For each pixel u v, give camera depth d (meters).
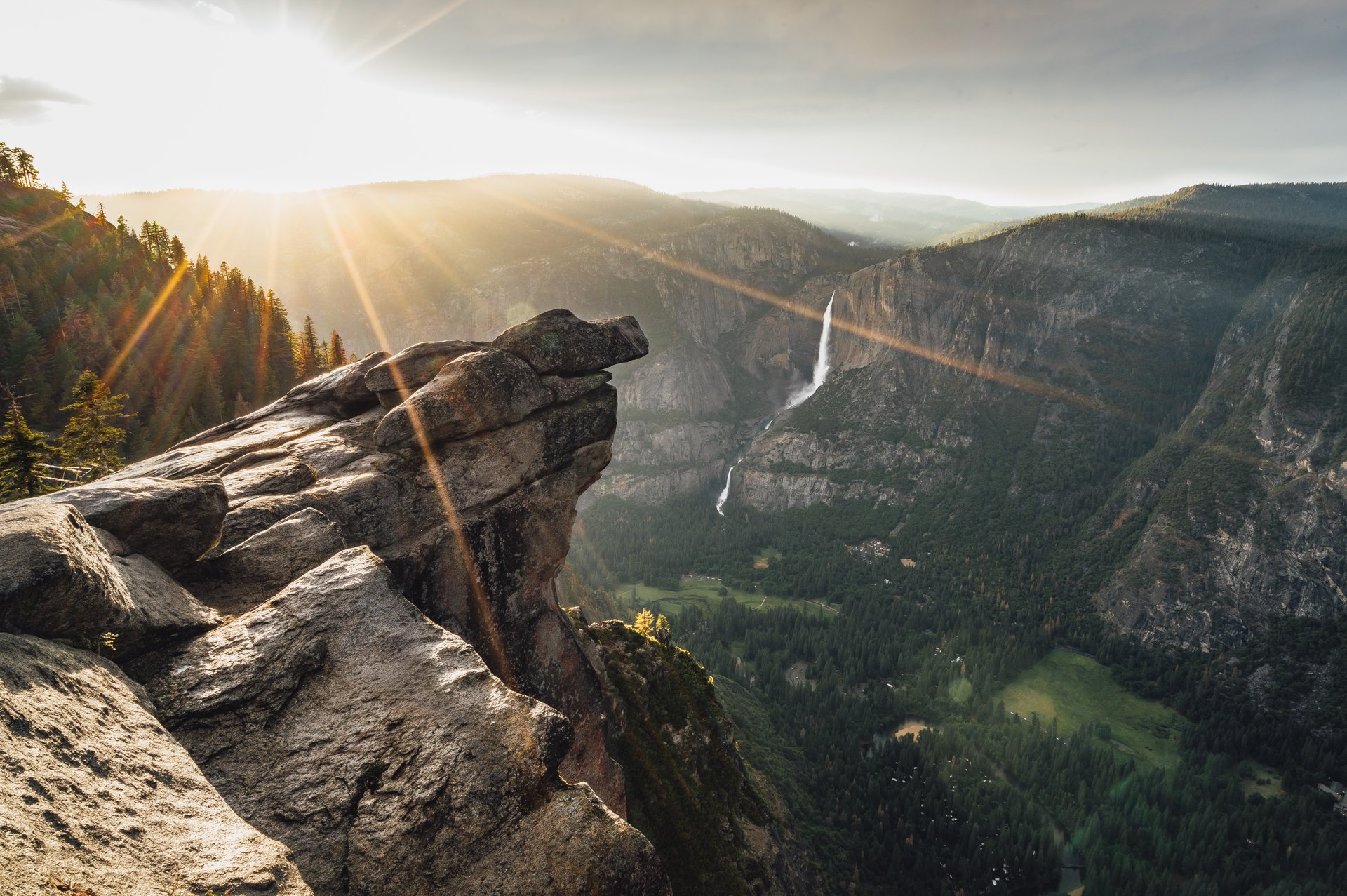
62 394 106.00
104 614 12.76
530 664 31.64
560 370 32.41
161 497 17.47
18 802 7.94
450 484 29.12
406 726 12.94
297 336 162.75
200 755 11.77
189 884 8.54
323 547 20.08
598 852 11.77
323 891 10.44
